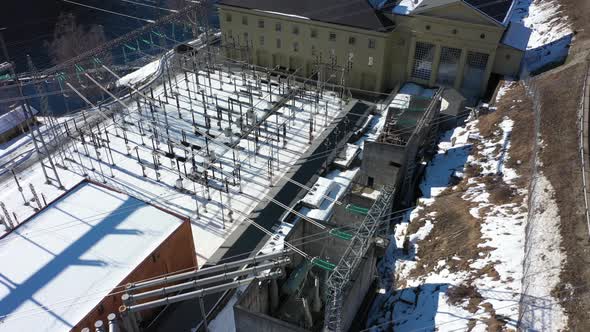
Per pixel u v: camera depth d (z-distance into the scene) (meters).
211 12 98.25
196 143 53.34
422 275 33.34
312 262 31.84
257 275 31.50
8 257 31.89
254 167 49.59
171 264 34.59
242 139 54.22
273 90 64.31
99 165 50.38
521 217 34.09
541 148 39.56
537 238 30.48
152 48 86.12
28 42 87.25
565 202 32.03
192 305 34.75
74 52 74.19
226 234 41.19
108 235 33.75
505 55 57.03
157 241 33.31
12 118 57.69
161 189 46.75
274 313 33.25
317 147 52.72
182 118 58.47
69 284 30.05
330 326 27.36
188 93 62.81
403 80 63.38
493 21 53.09
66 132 54.88
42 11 99.62
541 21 74.44
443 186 42.75
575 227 29.66
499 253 31.56
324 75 65.69
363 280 30.75
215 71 70.19
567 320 24.80
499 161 42.12
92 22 95.75
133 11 101.44
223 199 45.22
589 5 67.12
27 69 77.75
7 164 51.81
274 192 46.00
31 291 29.58
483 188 39.41
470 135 48.22
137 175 48.84
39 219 35.12
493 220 35.03
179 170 45.88
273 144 53.34
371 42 60.06
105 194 37.78
